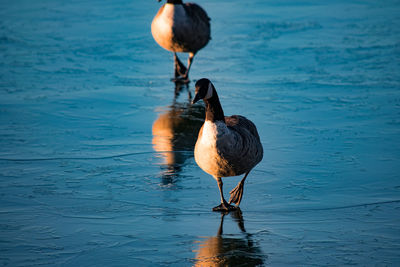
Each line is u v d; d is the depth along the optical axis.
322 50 21.77
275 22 27.45
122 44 23.72
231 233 8.37
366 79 17.78
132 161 11.56
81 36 25.05
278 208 9.27
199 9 19.06
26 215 8.95
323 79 17.97
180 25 18.14
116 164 11.37
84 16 29.70
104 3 33.59
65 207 9.30
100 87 17.73
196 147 9.00
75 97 16.50
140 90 17.58
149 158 11.75
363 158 11.45
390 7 30.80
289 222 8.71
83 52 22.30
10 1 34.25
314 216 8.91
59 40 24.20
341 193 9.80
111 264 7.41
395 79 17.64
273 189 10.08
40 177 10.62
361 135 12.85
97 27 26.94
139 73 19.72
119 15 29.94
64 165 11.27
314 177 10.55
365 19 27.64
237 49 22.52
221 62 20.81
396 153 11.68
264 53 21.72
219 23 27.42
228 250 7.79
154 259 7.55
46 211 9.12
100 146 12.48
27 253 7.69
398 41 22.69
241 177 10.72
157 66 20.78
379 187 10.00
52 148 12.30
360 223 8.59
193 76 19.20
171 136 13.27
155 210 9.25
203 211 9.24
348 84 17.31
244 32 25.48
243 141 8.72
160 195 9.88
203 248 7.88
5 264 7.36
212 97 8.45
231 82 18.06
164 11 18.45
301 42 23.25
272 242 8.03
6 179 10.48
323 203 9.41
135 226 8.61
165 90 17.67
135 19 28.86
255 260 7.50
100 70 19.83
